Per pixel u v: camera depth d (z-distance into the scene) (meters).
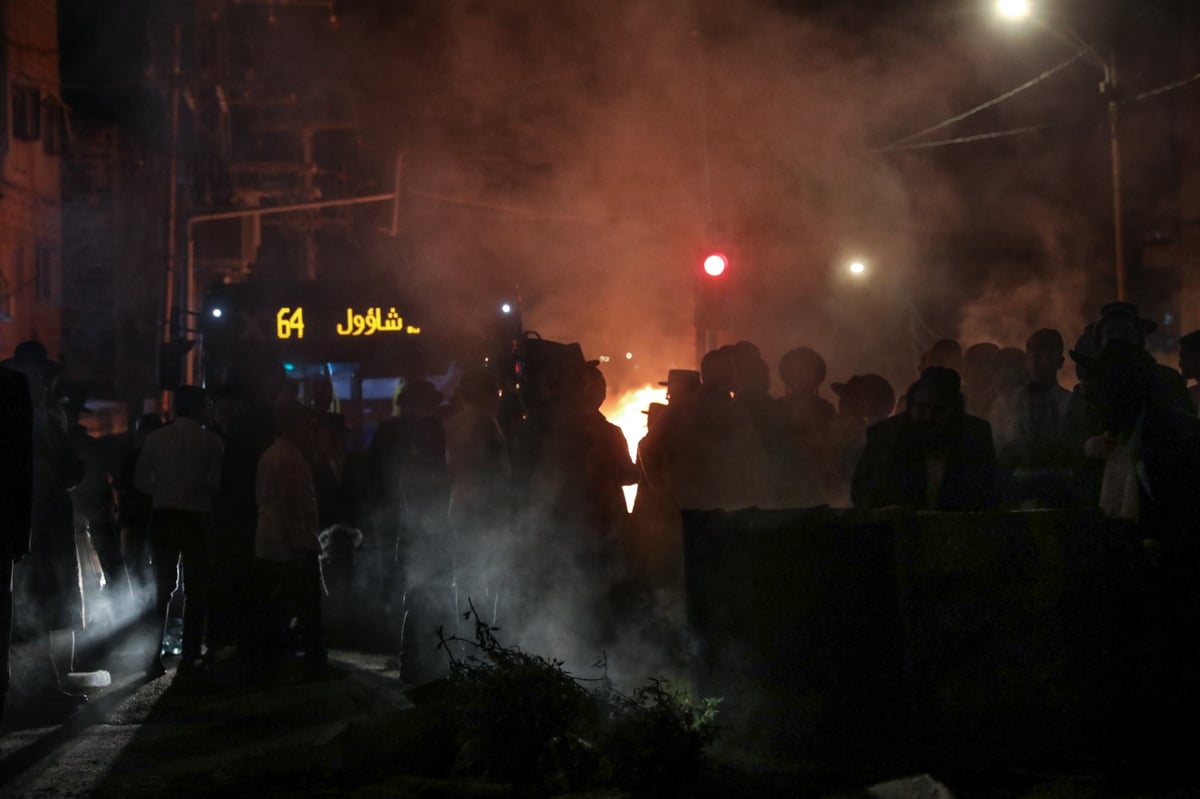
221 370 22.91
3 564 6.04
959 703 6.39
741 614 6.73
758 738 6.64
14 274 29.95
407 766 6.48
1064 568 6.38
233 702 9.26
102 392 36.25
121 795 6.48
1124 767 6.32
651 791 5.93
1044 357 8.77
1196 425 6.57
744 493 8.31
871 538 6.49
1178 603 6.43
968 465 7.07
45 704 9.04
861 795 6.02
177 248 27.84
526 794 5.89
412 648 9.80
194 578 10.75
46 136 32.09
